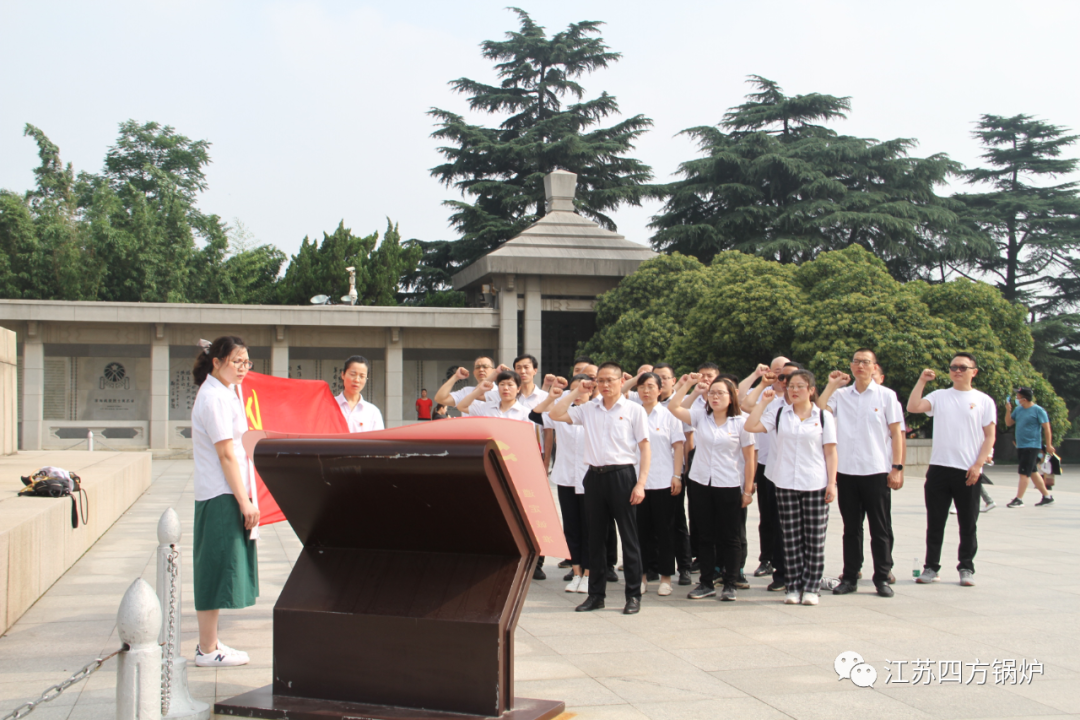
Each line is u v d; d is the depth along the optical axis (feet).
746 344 73.87
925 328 68.03
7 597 19.57
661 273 87.86
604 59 134.62
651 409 24.56
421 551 13.74
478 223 123.24
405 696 13.09
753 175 116.37
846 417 24.44
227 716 13.39
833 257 74.13
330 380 88.43
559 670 16.48
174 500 47.29
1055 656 17.44
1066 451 112.57
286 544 32.71
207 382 16.76
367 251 109.81
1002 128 136.77
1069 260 126.72
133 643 11.44
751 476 23.34
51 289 111.04
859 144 118.73
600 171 127.85
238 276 124.16
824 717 13.88
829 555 30.12
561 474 26.08
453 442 12.48
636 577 21.61
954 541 33.30
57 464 42.68
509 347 88.94
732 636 19.15
